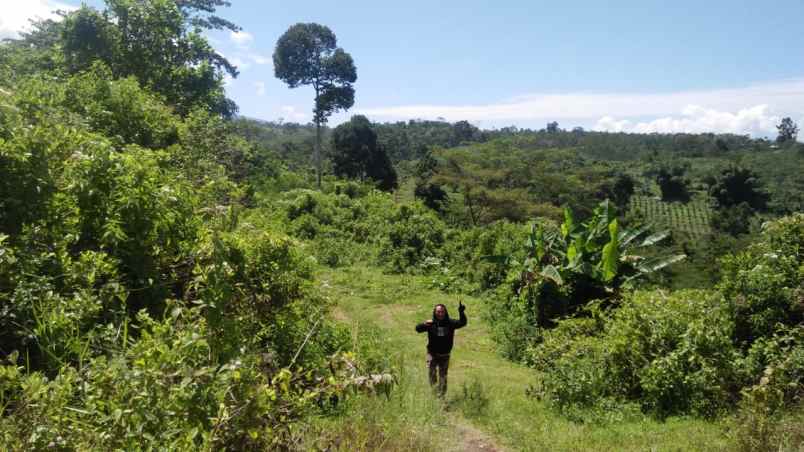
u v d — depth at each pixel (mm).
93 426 2848
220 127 12984
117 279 4543
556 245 15305
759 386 6871
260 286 5859
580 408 8086
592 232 14766
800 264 9367
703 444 6125
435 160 55219
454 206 45875
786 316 8750
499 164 48062
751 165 90688
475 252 21672
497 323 14406
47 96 9180
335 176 55906
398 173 81062
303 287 6570
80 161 4879
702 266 34719
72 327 3789
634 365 8734
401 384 6285
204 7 25734
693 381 7918
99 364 3066
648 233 15891
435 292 19281
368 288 19109
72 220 4730
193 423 2924
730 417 6859
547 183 47062
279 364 5523
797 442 5527
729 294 9367
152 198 5055
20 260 4004
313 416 5055
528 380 10227
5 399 3336
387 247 23969
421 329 8344
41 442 2621
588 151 117688
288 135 129000
